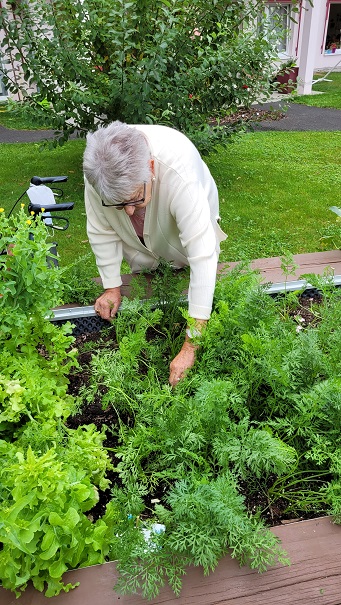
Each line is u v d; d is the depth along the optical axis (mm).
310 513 1445
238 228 4594
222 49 4473
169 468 1424
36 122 4695
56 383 1744
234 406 1490
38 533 1156
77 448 1356
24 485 1147
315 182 5707
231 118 8562
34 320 1721
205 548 1168
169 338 1985
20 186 5473
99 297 2252
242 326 1729
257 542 1170
